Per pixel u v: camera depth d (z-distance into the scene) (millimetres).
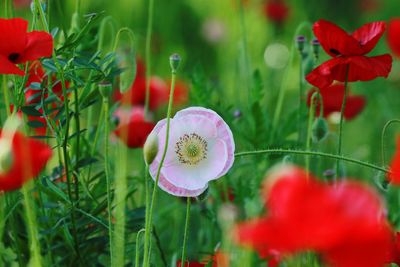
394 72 2594
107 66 1362
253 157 1580
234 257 1167
